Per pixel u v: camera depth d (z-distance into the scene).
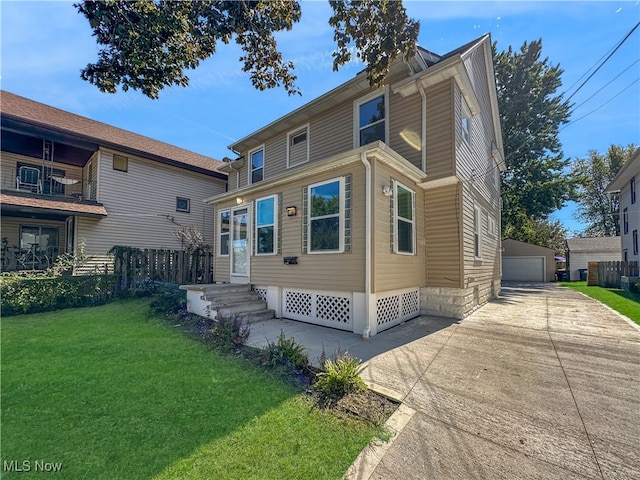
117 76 4.34
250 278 8.03
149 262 9.16
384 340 5.12
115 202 12.29
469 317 7.09
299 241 6.72
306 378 3.48
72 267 9.55
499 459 2.11
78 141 11.42
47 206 10.07
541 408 2.81
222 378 3.46
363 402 2.92
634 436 2.37
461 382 3.38
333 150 9.32
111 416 2.64
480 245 9.17
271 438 2.34
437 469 2.01
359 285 5.56
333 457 2.13
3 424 2.51
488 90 11.44
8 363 3.88
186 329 5.60
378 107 8.31
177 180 14.55
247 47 4.91
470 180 8.18
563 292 12.52
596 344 4.80
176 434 2.38
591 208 29.81
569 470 2.00
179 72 4.59
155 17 3.85
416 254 7.13
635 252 14.16
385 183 5.87
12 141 11.38
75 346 4.58
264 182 7.44
